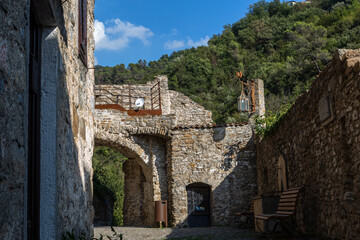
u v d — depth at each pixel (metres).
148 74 47.84
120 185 20.09
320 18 50.31
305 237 6.61
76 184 4.88
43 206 3.58
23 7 2.76
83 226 5.33
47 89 3.80
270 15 61.31
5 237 2.29
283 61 43.81
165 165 14.14
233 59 47.22
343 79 5.11
